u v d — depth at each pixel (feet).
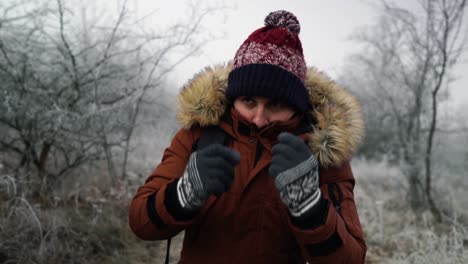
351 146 4.72
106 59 14.35
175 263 12.49
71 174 15.01
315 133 4.67
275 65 4.60
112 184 15.76
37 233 10.69
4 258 9.92
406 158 19.57
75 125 13.28
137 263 12.14
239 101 4.83
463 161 24.35
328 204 4.08
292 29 5.01
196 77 5.29
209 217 4.68
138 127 18.28
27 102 12.74
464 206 18.74
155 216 4.24
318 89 5.12
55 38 14.20
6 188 11.76
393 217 17.25
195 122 5.06
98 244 12.05
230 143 4.87
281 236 4.68
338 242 4.02
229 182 3.94
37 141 13.14
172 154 5.05
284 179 3.87
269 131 4.73
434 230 15.55
